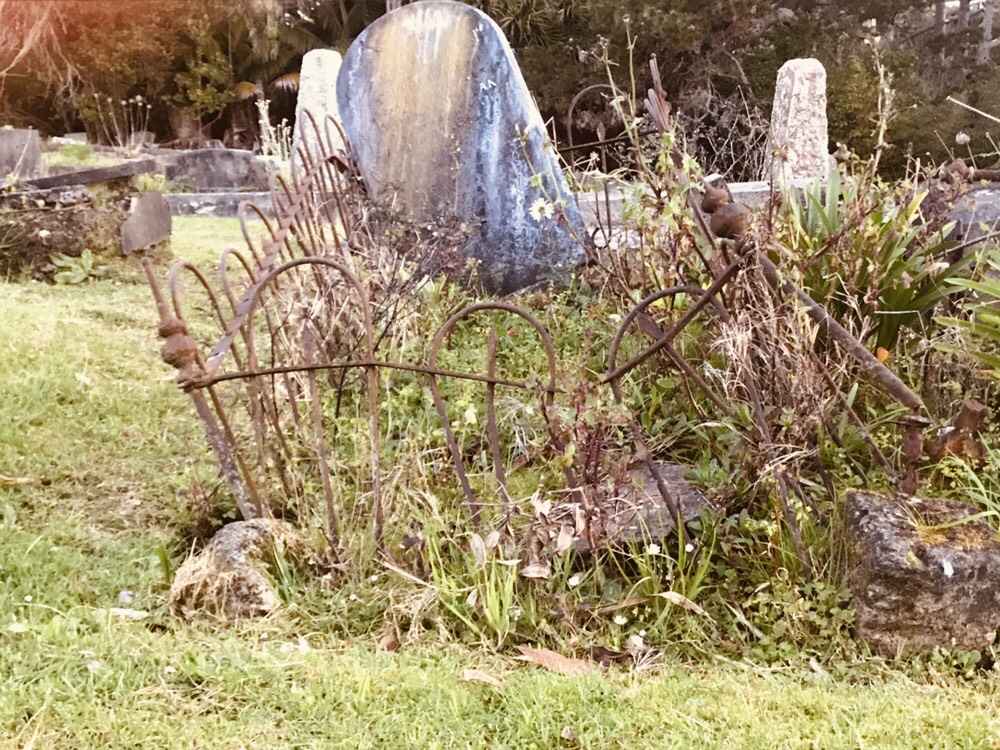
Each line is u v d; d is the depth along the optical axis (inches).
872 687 92.9
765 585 104.7
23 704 77.1
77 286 218.5
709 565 108.4
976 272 151.9
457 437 135.9
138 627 93.3
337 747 76.6
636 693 87.3
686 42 767.1
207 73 923.4
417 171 218.4
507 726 81.4
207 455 136.5
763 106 786.2
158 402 152.3
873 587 97.7
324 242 169.9
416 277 176.1
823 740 80.6
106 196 232.2
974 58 1095.0
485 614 98.9
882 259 148.0
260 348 178.7
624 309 157.1
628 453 125.6
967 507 106.0
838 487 125.4
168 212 250.1
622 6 765.9
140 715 77.7
